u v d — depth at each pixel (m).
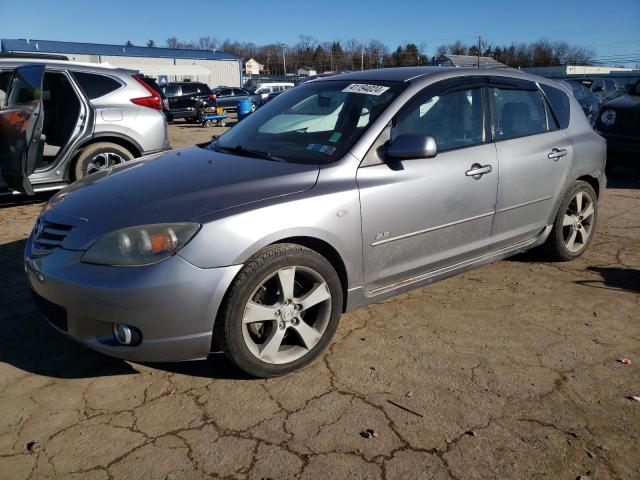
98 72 6.31
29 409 2.57
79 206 2.82
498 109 3.79
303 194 2.78
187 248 2.46
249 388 2.73
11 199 6.88
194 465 2.21
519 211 3.86
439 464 2.21
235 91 30.44
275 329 2.74
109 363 2.97
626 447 2.32
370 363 2.96
